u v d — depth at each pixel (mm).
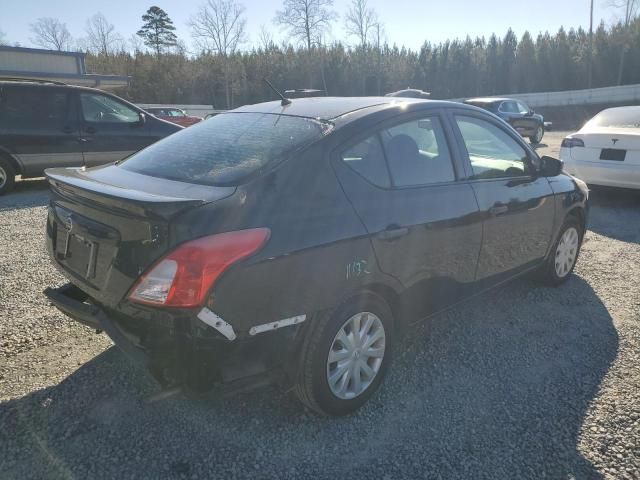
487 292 3650
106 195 2246
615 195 8453
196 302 2066
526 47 61156
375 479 2299
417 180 2969
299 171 2482
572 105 41031
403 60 63156
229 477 2291
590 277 4789
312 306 2400
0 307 3814
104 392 2854
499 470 2359
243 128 3000
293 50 63312
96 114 8633
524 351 3436
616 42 55500
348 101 3189
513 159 3807
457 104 3447
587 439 2561
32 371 3016
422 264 2928
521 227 3746
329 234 2430
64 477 2252
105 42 61312
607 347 3484
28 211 7062
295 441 2531
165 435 2539
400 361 3301
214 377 2217
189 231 2094
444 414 2762
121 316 2340
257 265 2186
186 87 56312
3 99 7863
